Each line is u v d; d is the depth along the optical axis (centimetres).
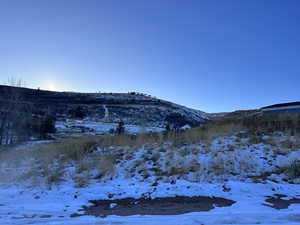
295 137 883
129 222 346
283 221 349
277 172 639
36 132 2353
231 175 626
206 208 420
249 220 352
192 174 640
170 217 370
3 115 1908
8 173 746
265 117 1302
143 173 679
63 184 608
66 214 395
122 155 877
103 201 477
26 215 387
